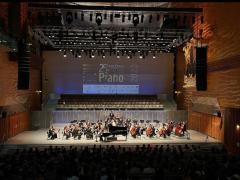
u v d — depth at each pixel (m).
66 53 43.47
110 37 32.22
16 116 32.16
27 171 13.29
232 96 26.16
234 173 13.76
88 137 29.42
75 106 41.25
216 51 29.02
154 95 44.22
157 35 31.69
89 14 28.17
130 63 44.25
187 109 39.16
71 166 14.59
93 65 44.00
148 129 30.59
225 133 27.53
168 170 13.82
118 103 42.16
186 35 31.48
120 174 12.76
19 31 26.16
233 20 25.56
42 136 31.44
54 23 28.28
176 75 43.53
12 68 29.91
